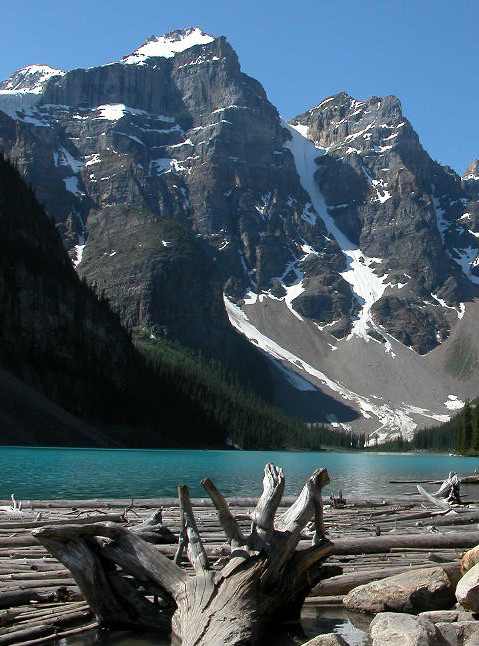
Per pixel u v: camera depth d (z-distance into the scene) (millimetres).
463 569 13883
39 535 12602
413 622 10891
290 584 12633
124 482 52125
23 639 11945
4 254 184750
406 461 156625
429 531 23734
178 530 22453
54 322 184375
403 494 47094
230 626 11023
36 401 140250
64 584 15117
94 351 190875
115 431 173250
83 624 13023
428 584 13789
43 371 169125
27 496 38500
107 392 183250
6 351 166000
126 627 12766
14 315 174250
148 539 18891
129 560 12766
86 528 12812
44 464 74000
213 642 10680
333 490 53406
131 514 27391
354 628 13094
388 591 13969
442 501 33250
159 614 12750
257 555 12188
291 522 12977
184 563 16625
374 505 36250
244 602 11547
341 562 18000
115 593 12883
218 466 88625
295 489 49594
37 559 17828
